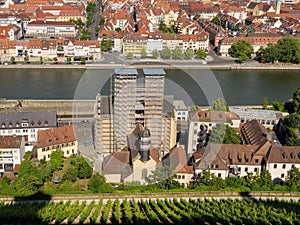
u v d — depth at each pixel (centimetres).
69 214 15775
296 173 19500
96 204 17338
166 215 16062
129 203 17250
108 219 15725
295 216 15950
